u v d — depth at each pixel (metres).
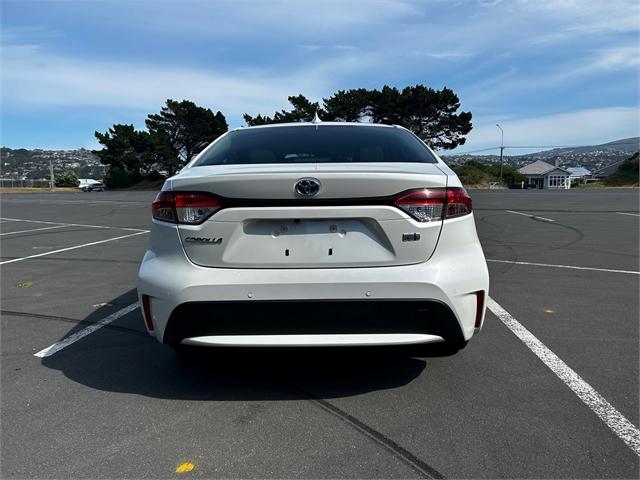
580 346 4.02
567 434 2.76
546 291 5.69
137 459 2.59
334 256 2.87
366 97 49.34
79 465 2.54
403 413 3.01
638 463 2.50
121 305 5.40
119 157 59.25
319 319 2.85
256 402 3.17
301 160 3.41
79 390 3.38
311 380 3.47
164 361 3.86
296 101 51.72
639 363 3.69
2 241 10.60
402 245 2.87
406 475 2.43
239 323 2.88
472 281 2.96
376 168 3.03
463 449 2.63
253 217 2.86
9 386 3.45
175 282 2.91
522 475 2.42
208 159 3.54
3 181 67.75
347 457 2.58
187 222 2.95
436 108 48.53
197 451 2.65
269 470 2.48
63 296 5.79
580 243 9.08
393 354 3.87
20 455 2.63
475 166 63.09
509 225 11.78
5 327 4.69
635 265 7.09
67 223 14.48
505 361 3.74
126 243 10.06
